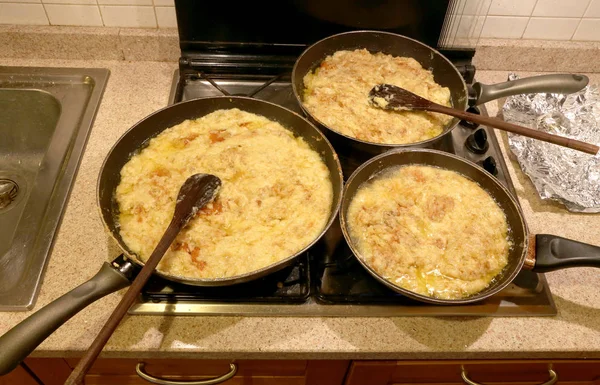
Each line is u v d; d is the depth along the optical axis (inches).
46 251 36.5
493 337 34.9
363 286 35.8
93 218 39.2
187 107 42.8
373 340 34.1
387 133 43.4
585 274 38.6
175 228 33.6
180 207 35.1
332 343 33.8
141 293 34.2
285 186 38.9
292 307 34.8
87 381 39.4
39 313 28.5
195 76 49.1
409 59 49.9
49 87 48.8
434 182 39.9
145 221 36.3
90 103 47.6
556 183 43.0
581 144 37.7
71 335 32.9
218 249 34.8
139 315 34.2
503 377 39.9
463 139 46.4
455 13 50.7
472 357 35.0
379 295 35.3
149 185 38.2
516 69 55.6
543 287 37.0
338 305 35.1
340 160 43.6
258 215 37.0
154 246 34.7
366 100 46.1
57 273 35.8
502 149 47.3
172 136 41.7
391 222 36.9
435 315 35.2
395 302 35.2
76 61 52.2
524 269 35.5
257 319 34.5
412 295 31.3
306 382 39.8
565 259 33.3
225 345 33.2
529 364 37.3
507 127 40.1
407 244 35.8
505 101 51.3
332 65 49.1
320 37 50.3
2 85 48.3
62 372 37.2
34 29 50.1
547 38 54.4
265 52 50.2
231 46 49.5
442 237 36.5
